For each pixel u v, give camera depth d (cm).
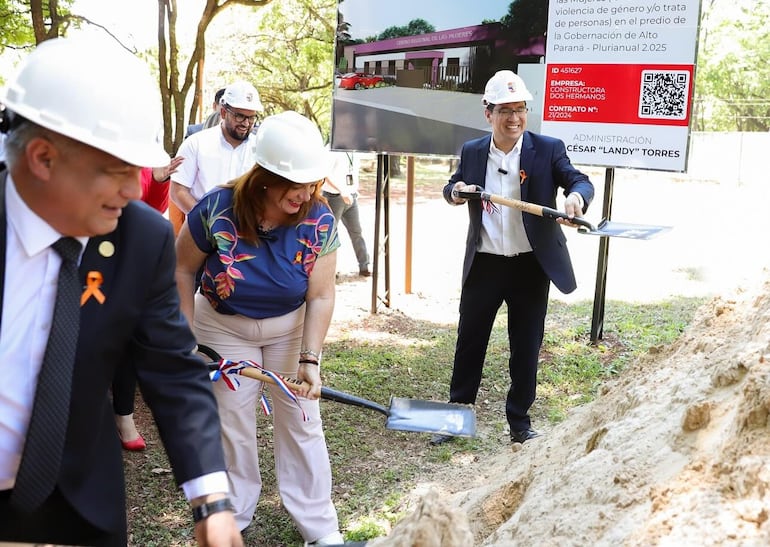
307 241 329
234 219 324
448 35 669
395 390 584
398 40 686
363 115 710
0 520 182
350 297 830
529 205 435
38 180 160
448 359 652
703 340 284
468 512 305
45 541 186
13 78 165
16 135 160
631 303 811
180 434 189
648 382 282
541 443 360
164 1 1080
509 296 475
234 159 507
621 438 238
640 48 602
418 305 810
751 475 171
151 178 454
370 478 445
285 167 305
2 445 173
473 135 682
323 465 364
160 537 382
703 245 1075
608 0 605
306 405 355
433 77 682
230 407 350
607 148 626
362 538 373
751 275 313
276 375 334
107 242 177
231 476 367
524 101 457
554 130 642
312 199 331
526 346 473
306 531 362
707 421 214
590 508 212
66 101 156
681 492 188
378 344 688
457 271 952
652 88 603
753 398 186
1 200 165
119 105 159
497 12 648
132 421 469
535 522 225
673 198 1434
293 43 1828
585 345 678
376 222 757
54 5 995
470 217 477
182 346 195
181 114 1103
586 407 376
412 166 815
